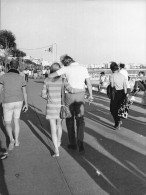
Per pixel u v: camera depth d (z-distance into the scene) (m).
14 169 4.83
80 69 5.60
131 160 5.24
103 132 7.41
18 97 5.79
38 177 4.48
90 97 5.86
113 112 7.69
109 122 8.76
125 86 7.56
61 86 5.34
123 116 7.54
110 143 6.37
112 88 7.59
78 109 5.60
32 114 10.26
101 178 4.43
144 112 10.54
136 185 4.18
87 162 5.14
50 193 3.94
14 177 4.50
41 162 5.15
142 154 5.59
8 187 4.14
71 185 4.18
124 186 4.14
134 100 13.29
